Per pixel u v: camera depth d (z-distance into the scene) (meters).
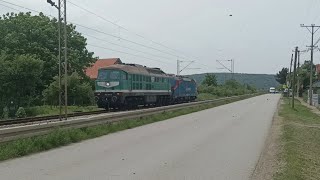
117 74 34.38
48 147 13.97
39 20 55.00
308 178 10.38
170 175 9.90
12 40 50.22
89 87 46.97
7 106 41.97
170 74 52.53
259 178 9.83
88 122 18.44
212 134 19.19
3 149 12.23
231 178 9.74
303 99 82.00
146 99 39.91
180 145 15.29
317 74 97.69
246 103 61.81
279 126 24.91
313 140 19.75
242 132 20.42
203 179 9.55
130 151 13.66
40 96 48.03
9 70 41.59
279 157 13.07
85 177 9.52
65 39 25.47
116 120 21.64
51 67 51.19
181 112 34.66
